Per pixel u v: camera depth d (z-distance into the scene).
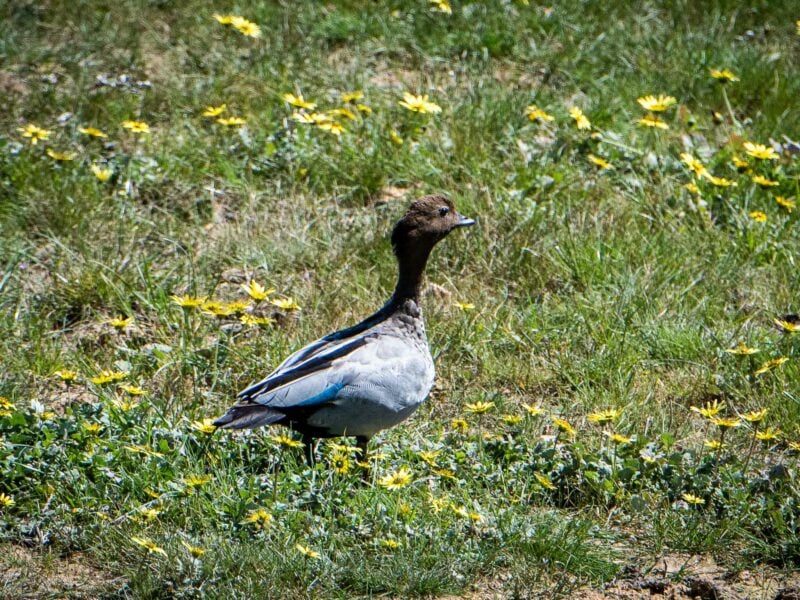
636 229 12.84
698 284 12.09
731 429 10.04
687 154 13.44
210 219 13.19
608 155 14.16
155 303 11.55
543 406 10.51
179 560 7.90
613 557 8.38
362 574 7.88
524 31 17.05
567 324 11.45
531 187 13.44
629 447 9.48
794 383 10.50
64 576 7.99
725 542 8.50
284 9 17.17
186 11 17.20
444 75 16.16
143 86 15.16
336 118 14.66
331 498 8.59
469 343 11.19
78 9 17.06
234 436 9.48
